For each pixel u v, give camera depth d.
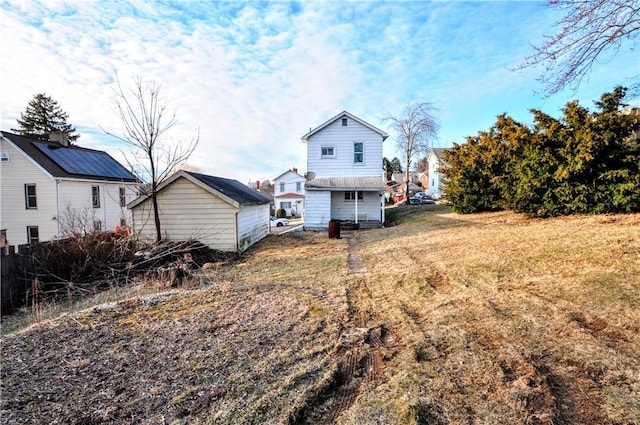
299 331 3.80
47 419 2.27
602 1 4.66
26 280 6.72
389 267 6.94
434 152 43.72
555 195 9.96
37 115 35.97
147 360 3.15
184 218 10.92
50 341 3.64
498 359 2.90
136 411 2.36
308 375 2.80
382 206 17.42
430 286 5.31
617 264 4.91
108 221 19.22
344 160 17.80
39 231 16.02
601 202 9.01
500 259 6.21
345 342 3.45
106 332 3.88
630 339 3.07
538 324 3.53
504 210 14.45
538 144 9.64
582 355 2.86
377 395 2.49
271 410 2.32
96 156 20.45
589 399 2.32
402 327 3.83
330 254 9.35
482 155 14.97
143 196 11.13
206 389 2.62
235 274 7.38
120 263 7.93
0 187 16.00
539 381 2.53
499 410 2.24
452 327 3.66
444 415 2.21
